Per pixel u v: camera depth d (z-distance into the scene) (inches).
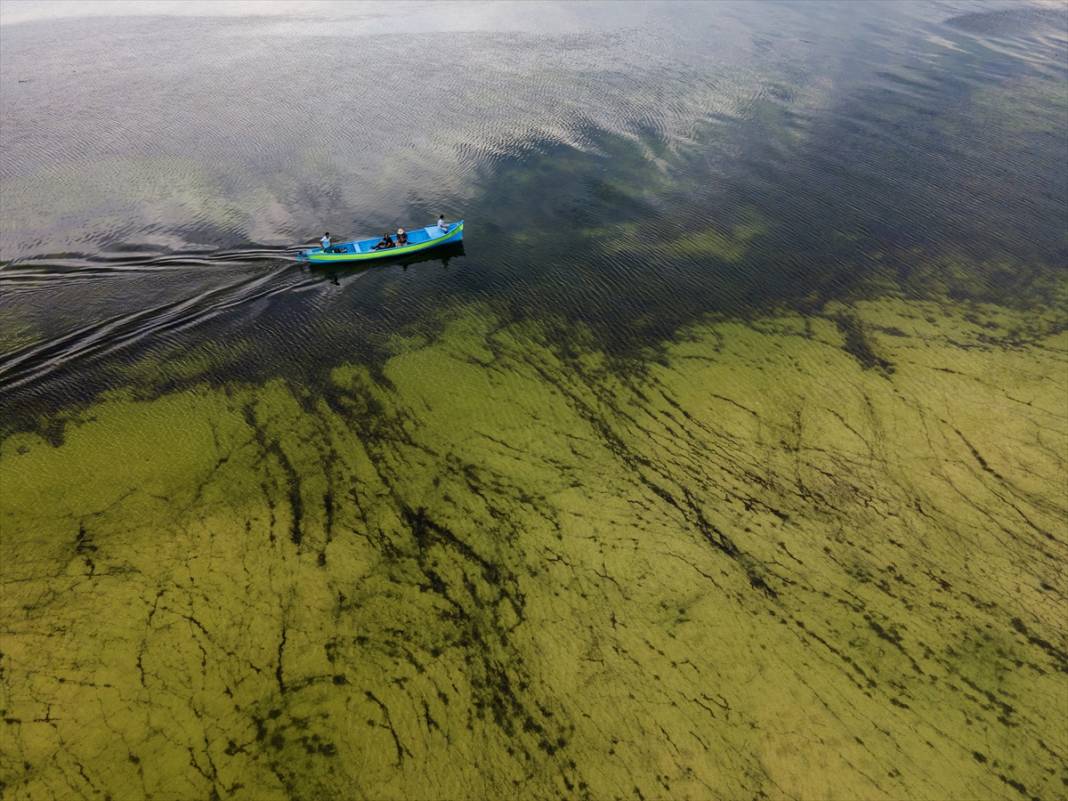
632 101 1748.3
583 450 828.0
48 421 836.6
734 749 568.4
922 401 892.6
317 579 679.1
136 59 1958.7
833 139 1582.2
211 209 1289.4
